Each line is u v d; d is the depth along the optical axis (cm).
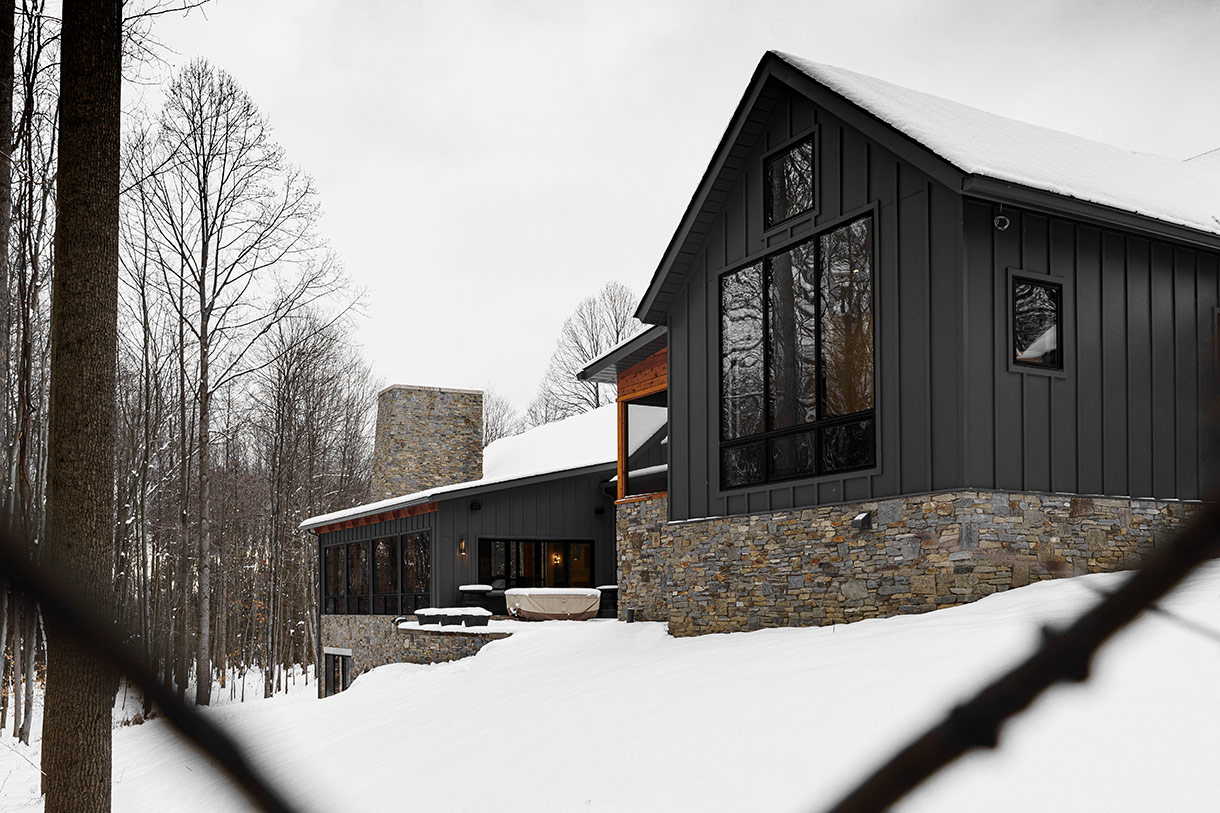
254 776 49
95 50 736
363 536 2720
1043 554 1048
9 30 980
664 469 1689
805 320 1277
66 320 709
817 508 1216
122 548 2538
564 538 2439
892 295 1135
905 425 1109
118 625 44
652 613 1641
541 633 1738
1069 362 1108
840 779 53
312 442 3581
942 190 1080
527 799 701
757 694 815
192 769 48
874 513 1133
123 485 2692
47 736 629
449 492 2238
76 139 727
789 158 1322
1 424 1120
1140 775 507
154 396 2844
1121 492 1123
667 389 1586
